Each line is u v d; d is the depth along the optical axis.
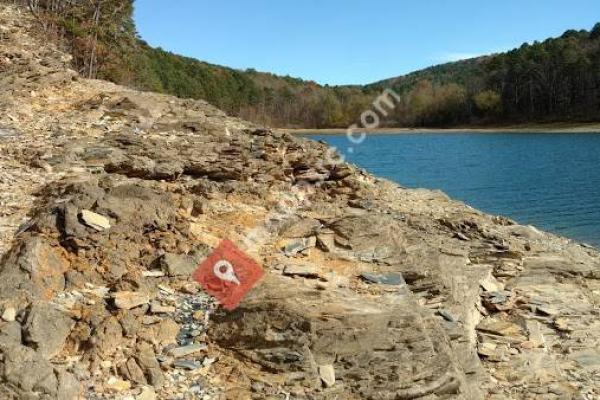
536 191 34.91
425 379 7.18
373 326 7.65
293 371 7.01
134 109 16.16
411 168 47.31
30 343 6.61
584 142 72.31
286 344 7.31
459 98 113.25
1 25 22.31
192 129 15.70
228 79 104.75
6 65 17.77
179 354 7.13
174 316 7.71
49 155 11.83
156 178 12.05
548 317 11.02
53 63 19.39
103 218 8.84
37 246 7.91
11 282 7.34
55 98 16.44
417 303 8.76
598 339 10.36
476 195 33.81
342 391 6.89
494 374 8.96
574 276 13.47
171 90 73.94
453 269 11.83
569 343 10.18
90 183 9.55
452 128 109.75
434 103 112.25
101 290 7.84
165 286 8.23
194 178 12.74
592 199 31.61
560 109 105.50
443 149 65.38
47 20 25.16
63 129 13.88
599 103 101.69
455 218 15.97
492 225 16.55
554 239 17.39
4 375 6.00
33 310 6.87
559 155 57.44
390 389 6.96
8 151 11.97
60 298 7.50
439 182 39.47
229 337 7.45
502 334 10.05
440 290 10.00
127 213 9.16
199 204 10.70
